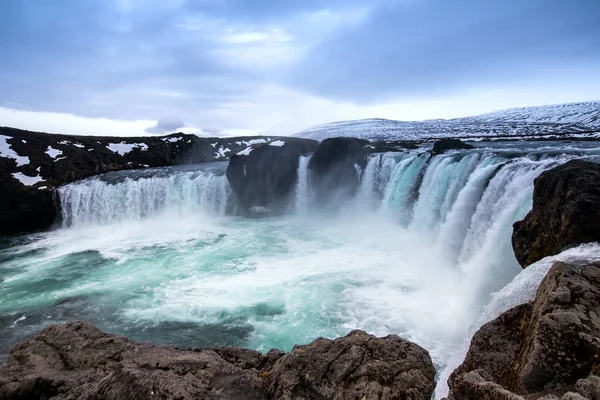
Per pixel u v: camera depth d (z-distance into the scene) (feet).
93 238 80.48
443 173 65.72
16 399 16.92
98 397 15.70
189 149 157.38
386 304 42.83
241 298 45.88
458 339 35.58
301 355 16.85
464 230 55.06
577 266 20.42
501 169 49.44
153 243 73.56
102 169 122.31
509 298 25.29
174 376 16.52
